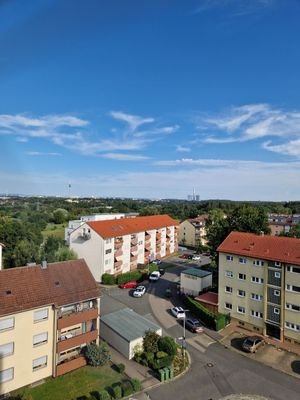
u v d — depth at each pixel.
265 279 39.38
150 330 36.00
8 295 28.91
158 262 81.62
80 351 33.44
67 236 85.94
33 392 27.72
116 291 58.16
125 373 30.78
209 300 47.59
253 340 36.16
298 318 36.66
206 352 35.34
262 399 27.09
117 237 69.19
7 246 69.19
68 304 31.22
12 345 27.86
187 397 27.20
